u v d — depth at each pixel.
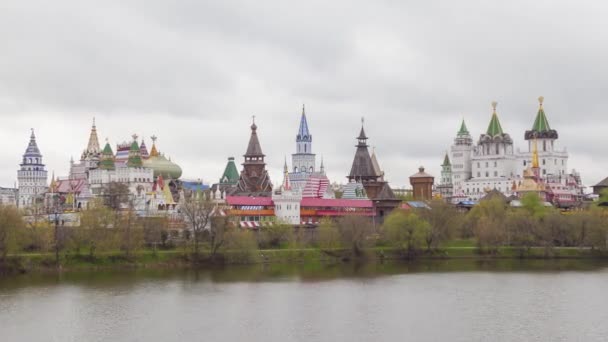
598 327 189.75
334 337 181.38
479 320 197.62
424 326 191.62
